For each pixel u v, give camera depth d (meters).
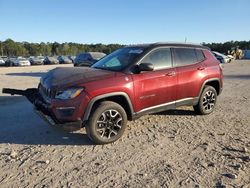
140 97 5.49
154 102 5.77
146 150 4.89
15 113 7.41
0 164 4.36
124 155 4.69
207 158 4.55
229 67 27.94
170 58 6.17
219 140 5.36
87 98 4.86
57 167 4.27
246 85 13.13
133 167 4.26
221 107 8.09
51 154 4.74
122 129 5.29
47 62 48.22
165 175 4.00
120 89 5.18
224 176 3.95
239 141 5.31
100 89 4.96
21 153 4.78
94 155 4.70
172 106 6.16
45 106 5.16
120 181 3.85
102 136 5.11
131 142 5.27
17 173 4.07
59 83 5.04
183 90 6.30
